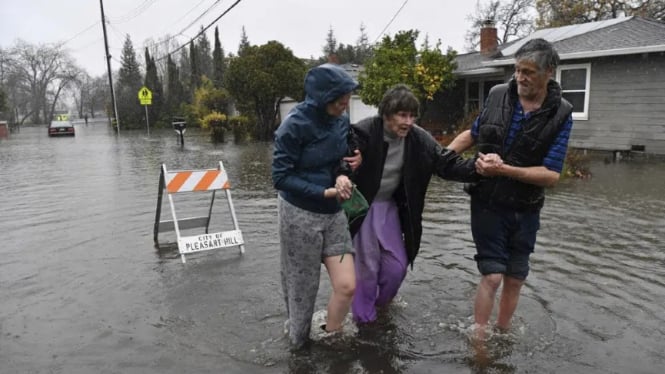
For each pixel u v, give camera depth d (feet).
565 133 10.34
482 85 63.16
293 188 10.39
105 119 258.16
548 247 18.35
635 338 11.60
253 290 14.85
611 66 46.09
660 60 43.24
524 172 10.19
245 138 82.74
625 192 28.81
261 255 18.22
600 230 20.66
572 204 25.76
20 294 14.85
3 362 11.00
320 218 10.84
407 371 10.41
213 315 13.19
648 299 13.73
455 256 17.51
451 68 56.95
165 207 27.14
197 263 17.46
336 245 11.16
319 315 12.89
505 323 11.80
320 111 10.28
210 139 85.97
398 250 12.44
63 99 260.83
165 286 15.31
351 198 10.44
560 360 10.70
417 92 55.16
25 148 78.07
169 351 11.34
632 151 45.27
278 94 80.18
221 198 29.50
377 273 12.43
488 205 10.89
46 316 13.32
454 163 11.46
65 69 233.55
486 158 10.14
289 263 11.10
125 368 10.68
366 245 12.25
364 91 56.75
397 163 12.01
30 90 228.43
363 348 11.32
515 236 10.98
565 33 57.88
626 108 45.78
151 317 13.15
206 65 220.43
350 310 12.91
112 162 52.75
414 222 12.40
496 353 11.00
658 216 23.08
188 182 19.47
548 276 15.43
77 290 15.11
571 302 13.52
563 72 49.52
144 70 202.59
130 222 23.75
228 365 10.69
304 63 88.63
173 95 155.33
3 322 13.00
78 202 29.35
